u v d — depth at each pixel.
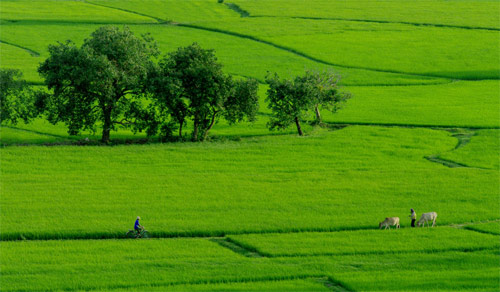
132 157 74.81
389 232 50.78
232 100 86.62
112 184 63.53
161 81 81.44
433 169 72.50
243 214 54.88
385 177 68.75
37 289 37.34
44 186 62.16
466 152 81.94
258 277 39.66
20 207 54.94
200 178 66.81
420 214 56.09
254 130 95.31
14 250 44.44
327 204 58.59
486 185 65.81
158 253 44.28
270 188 63.56
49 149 76.75
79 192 60.34
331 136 89.62
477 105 112.06
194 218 53.50
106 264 41.53
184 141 85.62
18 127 91.38
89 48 79.25
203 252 44.78
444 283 38.16
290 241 47.69
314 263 42.59
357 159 77.75
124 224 51.16
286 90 89.62
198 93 82.31
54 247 45.31
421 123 98.56
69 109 80.31
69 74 77.44
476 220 54.88
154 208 55.97
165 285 38.41
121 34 82.81
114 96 82.12
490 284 38.03
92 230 49.28
